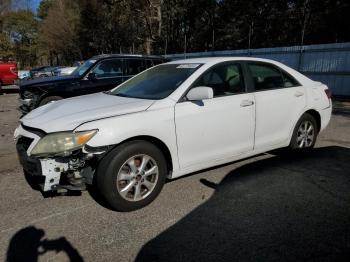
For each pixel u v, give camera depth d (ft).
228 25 99.66
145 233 10.32
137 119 11.48
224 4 102.68
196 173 15.24
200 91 12.25
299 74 17.46
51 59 214.48
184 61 15.53
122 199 11.39
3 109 37.91
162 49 118.11
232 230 10.40
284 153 18.22
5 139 22.71
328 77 48.83
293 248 9.39
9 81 56.54
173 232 10.36
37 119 12.14
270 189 13.47
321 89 18.19
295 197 12.73
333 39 76.33
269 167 15.99
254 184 13.98
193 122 12.69
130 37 126.72
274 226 10.61
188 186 13.80
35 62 223.71
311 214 11.38
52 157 10.70
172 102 12.43
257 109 14.73
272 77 16.03
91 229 10.59
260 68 15.62
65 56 192.85
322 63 49.34
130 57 29.60
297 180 14.39
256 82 15.17
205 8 109.81
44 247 9.66
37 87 26.35
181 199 12.61
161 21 115.55
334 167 15.98
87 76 27.76
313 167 15.98
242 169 15.75
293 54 53.11
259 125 14.96
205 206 12.04
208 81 13.66
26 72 87.35
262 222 10.87
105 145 10.78
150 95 13.41
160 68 15.89
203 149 13.21
